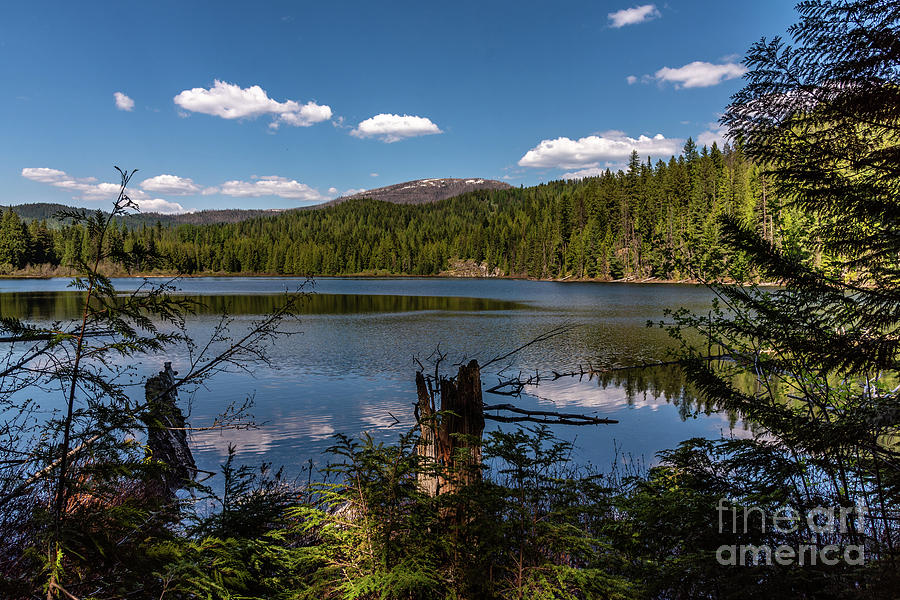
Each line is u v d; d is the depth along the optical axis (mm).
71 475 1844
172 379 5785
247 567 1977
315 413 10359
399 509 2256
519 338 21609
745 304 2705
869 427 2076
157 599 1742
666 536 2318
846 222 2531
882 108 2311
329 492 2277
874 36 2223
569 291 58188
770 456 2469
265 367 15391
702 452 2637
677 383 12898
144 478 2078
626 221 83562
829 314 2412
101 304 1974
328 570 2023
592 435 8539
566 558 2426
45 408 6293
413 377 14117
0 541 1843
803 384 2598
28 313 28297
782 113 2611
